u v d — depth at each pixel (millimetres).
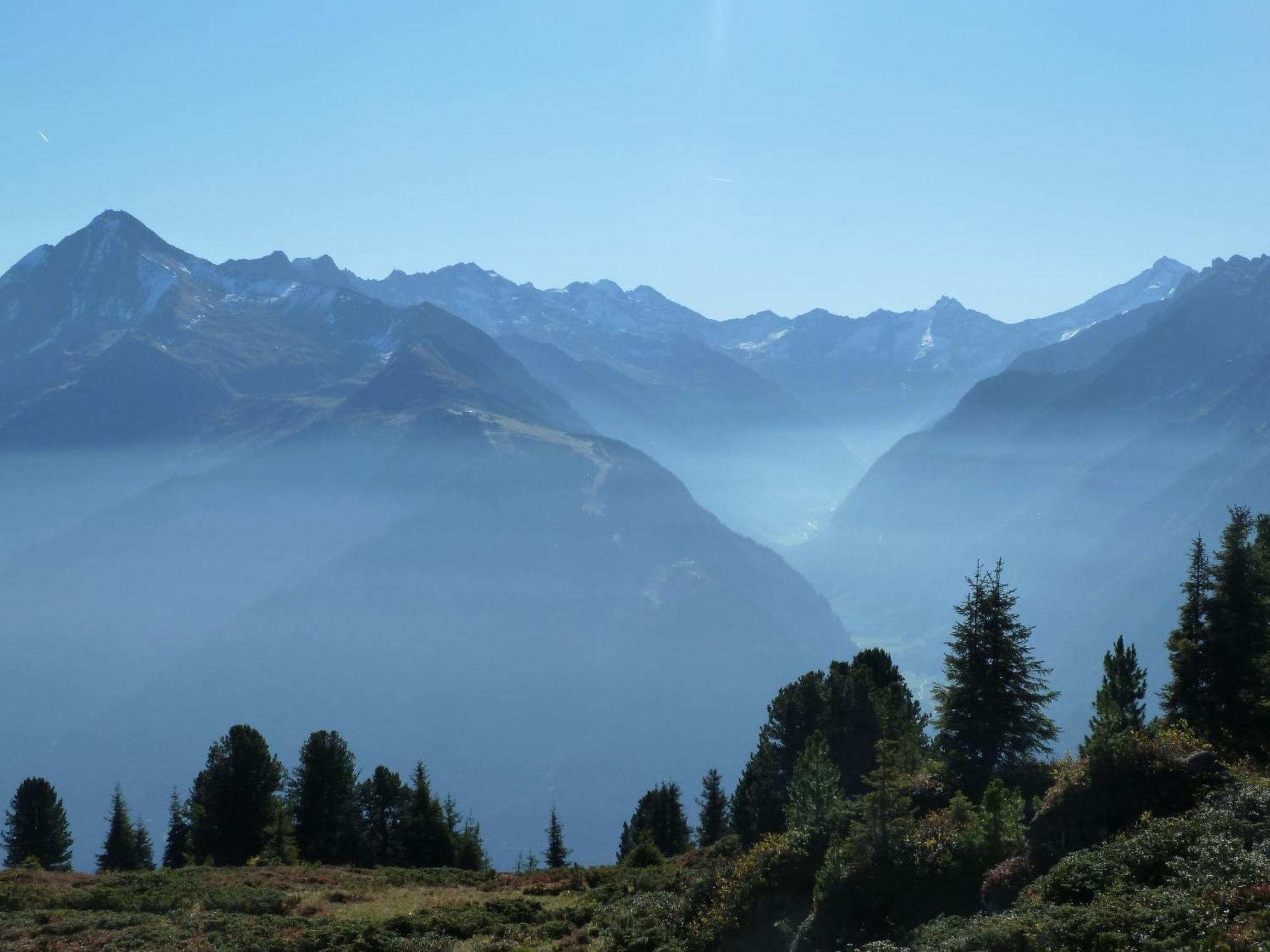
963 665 52094
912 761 48406
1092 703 36094
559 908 51500
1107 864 28422
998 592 52312
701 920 39062
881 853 34125
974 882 32750
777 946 35312
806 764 43969
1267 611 48625
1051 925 25734
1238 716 46875
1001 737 50781
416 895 56844
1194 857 27141
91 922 46688
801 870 37938
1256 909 23594
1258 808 28844
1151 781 32094
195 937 43812
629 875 59875
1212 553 51125
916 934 30281
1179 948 23031
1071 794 32844
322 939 43344
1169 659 51156
